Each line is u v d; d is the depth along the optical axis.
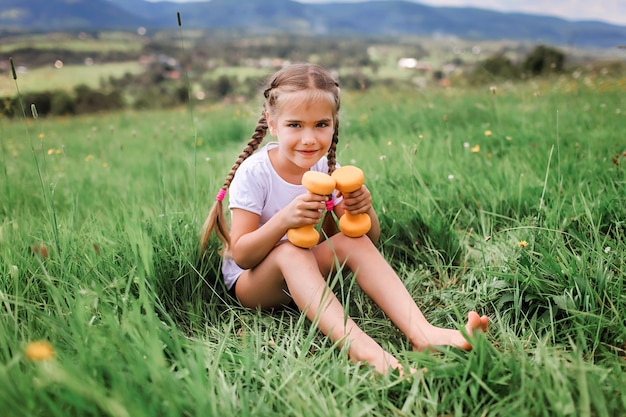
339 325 1.52
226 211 2.51
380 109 5.25
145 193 3.16
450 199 2.50
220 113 7.89
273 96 1.73
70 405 1.17
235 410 1.26
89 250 1.93
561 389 1.21
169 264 1.93
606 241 1.91
